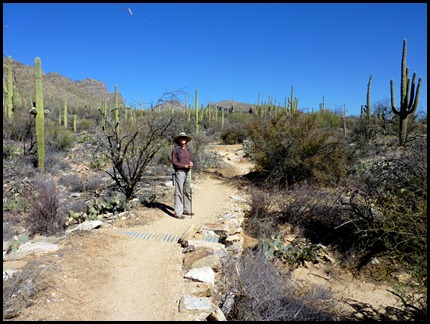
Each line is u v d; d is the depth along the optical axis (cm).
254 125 1166
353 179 905
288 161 1052
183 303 378
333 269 627
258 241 665
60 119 3109
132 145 892
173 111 902
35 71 1207
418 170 608
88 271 439
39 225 660
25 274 383
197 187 1059
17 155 1329
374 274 599
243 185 1105
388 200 608
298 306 427
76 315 340
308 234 736
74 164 1398
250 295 407
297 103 3008
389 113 2141
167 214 735
